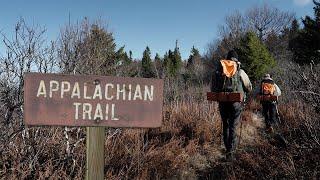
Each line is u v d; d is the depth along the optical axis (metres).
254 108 10.77
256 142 6.89
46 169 4.32
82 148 4.96
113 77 3.01
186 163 5.81
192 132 6.81
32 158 4.45
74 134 5.45
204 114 7.69
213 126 7.22
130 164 5.02
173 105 8.64
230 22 56.47
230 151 6.14
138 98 3.05
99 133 3.08
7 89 4.32
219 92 6.24
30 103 2.90
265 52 29.03
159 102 3.08
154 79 3.07
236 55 6.53
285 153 5.87
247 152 6.39
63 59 5.23
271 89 8.77
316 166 5.18
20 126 4.44
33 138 4.53
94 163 3.08
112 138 5.84
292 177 5.11
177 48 41.97
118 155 5.25
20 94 4.42
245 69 28.61
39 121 2.91
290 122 7.96
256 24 57.12
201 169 5.81
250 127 8.43
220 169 5.80
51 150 4.69
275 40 52.28
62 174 4.39
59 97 2.94
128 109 3.03
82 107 2.97
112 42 8.27
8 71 4.37
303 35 30.45
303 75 6.25
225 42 53.91
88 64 5.87
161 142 6.24
